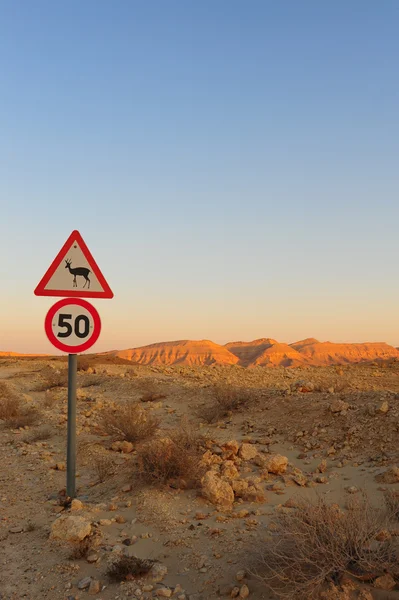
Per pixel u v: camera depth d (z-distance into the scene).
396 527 5.09
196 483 6.87
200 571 4.69
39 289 6.85
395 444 8.00
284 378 17.08
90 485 7.52
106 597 4.39
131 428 9.83
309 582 3.92
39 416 12.79
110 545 5.28
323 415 9.84
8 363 28.20
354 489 6.54
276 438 9.43
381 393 10.51
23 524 6.18
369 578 4.12
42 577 4.78
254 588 4.31
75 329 6.98
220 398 11.88
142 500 6.42
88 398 15.07
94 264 7.08
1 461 9.15
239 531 5.39
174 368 20.98
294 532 4.26
